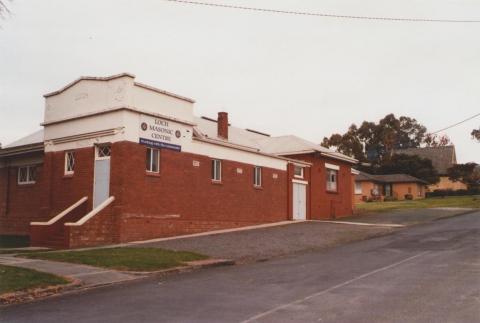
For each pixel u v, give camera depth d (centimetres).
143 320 791
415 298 913
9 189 2712
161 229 2153
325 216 3459
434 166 7375
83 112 2188
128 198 2008
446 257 1454
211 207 2472
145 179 2095
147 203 2095
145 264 1385
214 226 2480
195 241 1986
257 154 2870
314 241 2020
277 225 2769
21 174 2694
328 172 3600
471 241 1828
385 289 1004
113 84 2089
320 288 1030
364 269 1283
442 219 2955
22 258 1468
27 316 839
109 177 2052
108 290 1082
